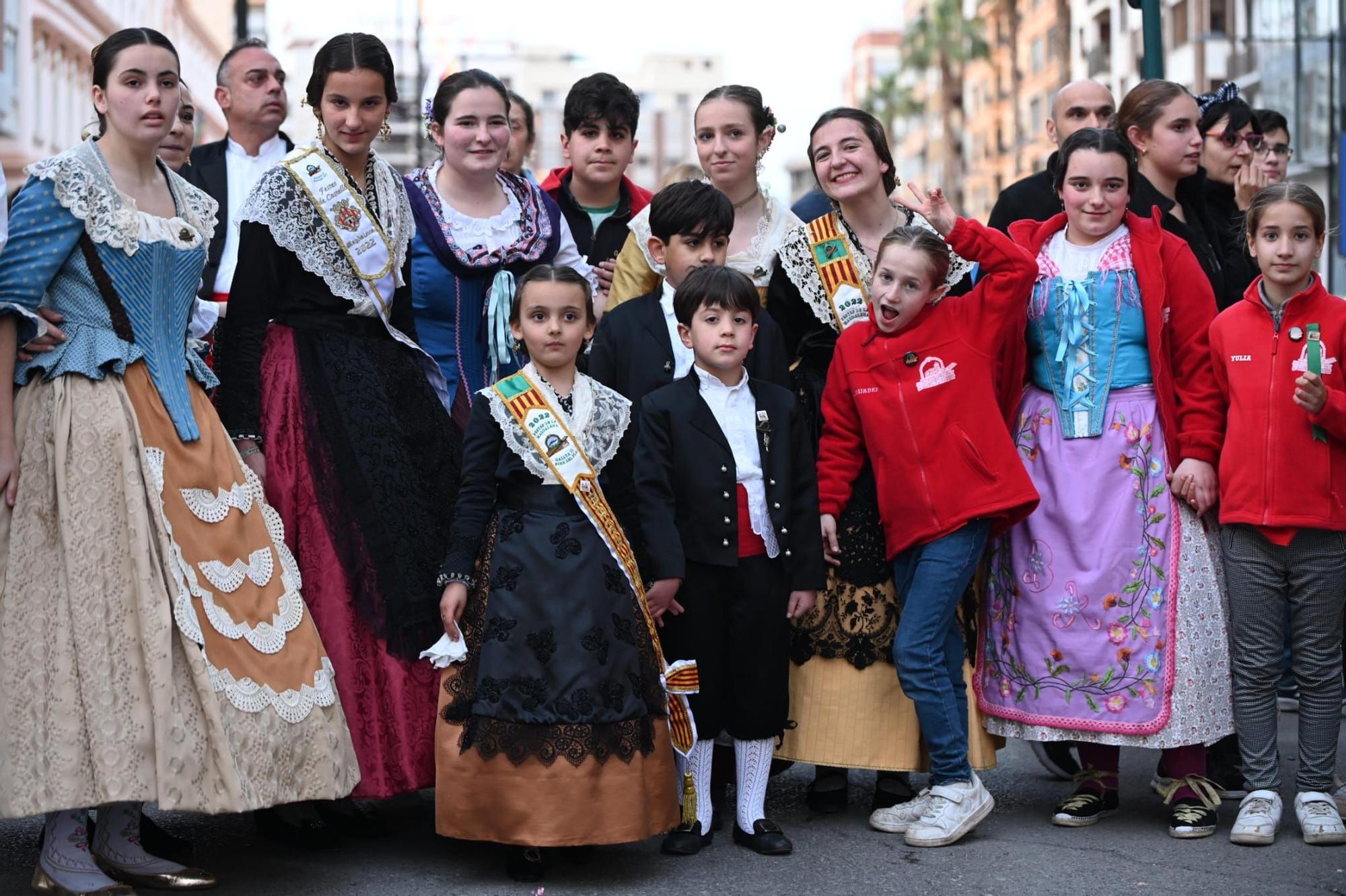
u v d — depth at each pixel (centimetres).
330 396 458
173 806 381
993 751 501
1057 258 495
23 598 390
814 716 487
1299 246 468
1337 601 470
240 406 448
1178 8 3381
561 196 630
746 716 461
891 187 519
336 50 466
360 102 468
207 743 389
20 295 400
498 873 432
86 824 424
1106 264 488
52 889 400
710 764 468
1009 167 5762
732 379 471
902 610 475
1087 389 484
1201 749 484
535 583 432
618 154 614
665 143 6028
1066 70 4803
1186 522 483
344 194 467
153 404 412
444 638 436
